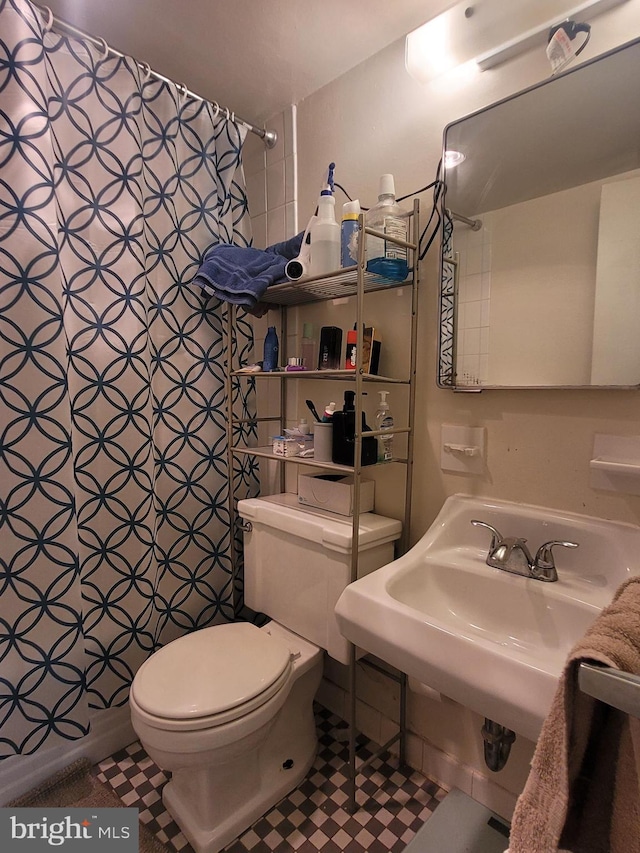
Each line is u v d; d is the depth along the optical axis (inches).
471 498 45.6
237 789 45.5
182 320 57.3
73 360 47.1
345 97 55.7
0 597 42.1
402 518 52.3
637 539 35.9
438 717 50.6
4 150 39.8
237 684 42.0
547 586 37.3
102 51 47.0
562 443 40.4
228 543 63.6
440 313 46.5
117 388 49.6
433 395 48.9
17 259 40.8
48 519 43.9
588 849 18.3
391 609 33.9
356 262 44.8
